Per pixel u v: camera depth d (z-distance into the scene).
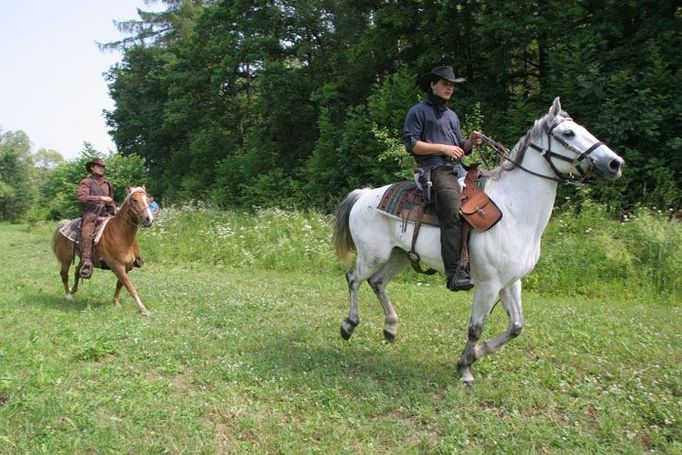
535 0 15.25
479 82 18.03
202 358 5.48
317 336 6.39
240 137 27.88
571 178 4.72
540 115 13.94
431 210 5.09
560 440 3.85
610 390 4.63
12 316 6.91
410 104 16.06
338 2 21.94
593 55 13.70
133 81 33.00
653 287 9.01
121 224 7.48
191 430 3.93
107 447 3.65
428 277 10.43
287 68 23.52
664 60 12.95
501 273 4.76
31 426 3.85
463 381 4.89
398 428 4.06
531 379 4.91
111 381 4.77
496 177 4.98
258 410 4.31
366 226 5.68
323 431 3.97
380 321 7.14
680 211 10.92
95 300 8.33
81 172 23.62
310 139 23.92
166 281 10.04
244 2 23.56
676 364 5.29
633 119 12.13
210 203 20.56
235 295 8.64
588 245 9.98
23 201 60.28
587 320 6.98
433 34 17.92
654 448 3.83
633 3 13.77
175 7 34.47
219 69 23.80
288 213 15.35
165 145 31.83
